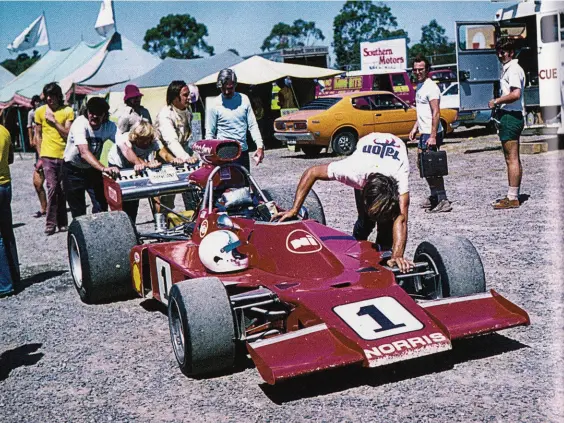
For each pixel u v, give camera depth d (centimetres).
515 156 831
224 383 381
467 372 363
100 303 591
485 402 321
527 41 1207
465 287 411
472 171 1213
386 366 382
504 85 822
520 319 364
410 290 478
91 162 663
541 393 323
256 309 400
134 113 848
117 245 569
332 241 436
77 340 489
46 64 3170
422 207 900
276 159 1812
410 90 2262
